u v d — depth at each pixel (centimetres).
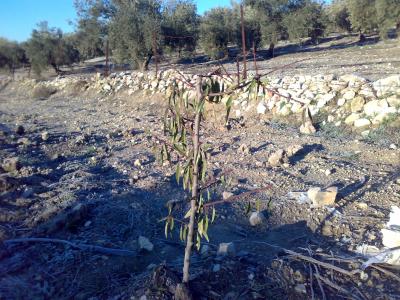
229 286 407
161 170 772
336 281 415
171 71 1595
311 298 392
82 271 455
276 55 3058
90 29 3123
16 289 422
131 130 1115
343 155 798
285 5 3047
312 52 2867
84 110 1661
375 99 957
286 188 655
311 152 827
